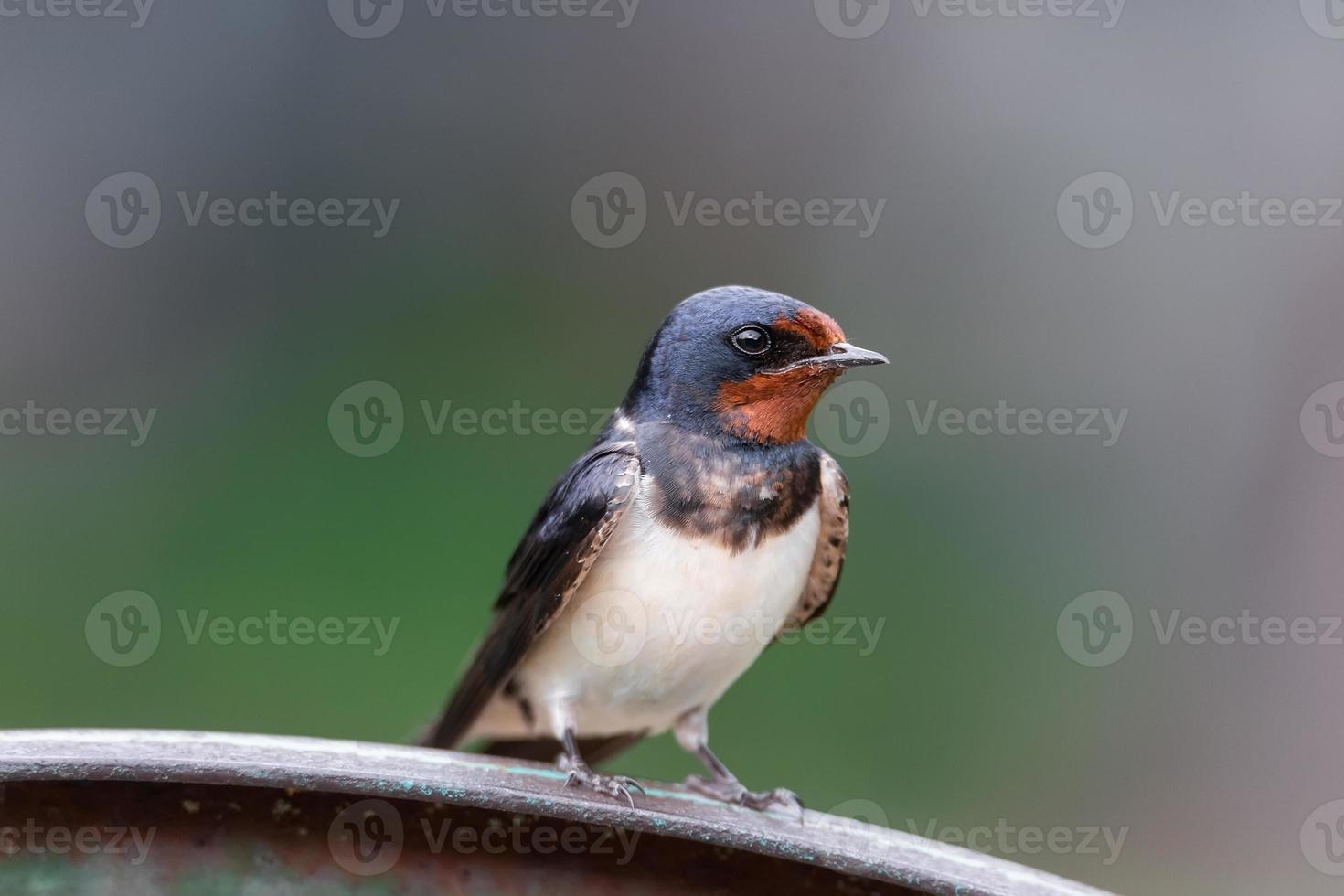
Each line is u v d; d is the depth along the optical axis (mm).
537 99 14844
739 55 14938
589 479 6789
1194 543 13773
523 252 14711
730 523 6723
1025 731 13078
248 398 14273
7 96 14586
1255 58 14250
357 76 14820
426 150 14797
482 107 14844
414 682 13180
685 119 14883
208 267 14602
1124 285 14289
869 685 13211
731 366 6797
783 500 6848
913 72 14836
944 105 14766
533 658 7145
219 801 4449
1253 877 12648
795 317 6828
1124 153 14430
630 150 14883
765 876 4898
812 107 14844
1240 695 13398
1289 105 14188
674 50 14969
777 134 14836
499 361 14453
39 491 13727
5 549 13336
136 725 12906
